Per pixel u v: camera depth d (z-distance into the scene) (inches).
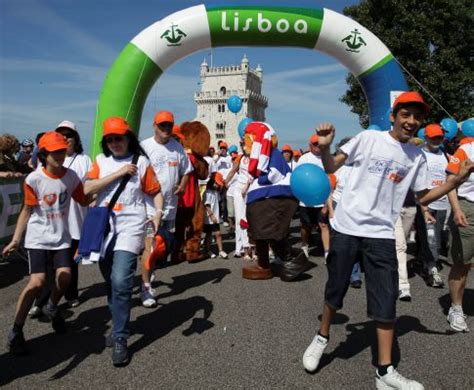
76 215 186.1
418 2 700.0
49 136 149.3
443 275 257.0
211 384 124.6
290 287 227.1
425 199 132.7
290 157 427.8
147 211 154.9
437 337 159.2
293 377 128.2
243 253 313.1
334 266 128.5
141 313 187.3
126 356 137.5
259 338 157.6
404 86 317.1
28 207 149.3
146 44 297.4
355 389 121.3
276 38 307.6
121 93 296.0
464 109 697.6
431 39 685.3
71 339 159.9
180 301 203.9
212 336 160.1
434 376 129.0
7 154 273.3
